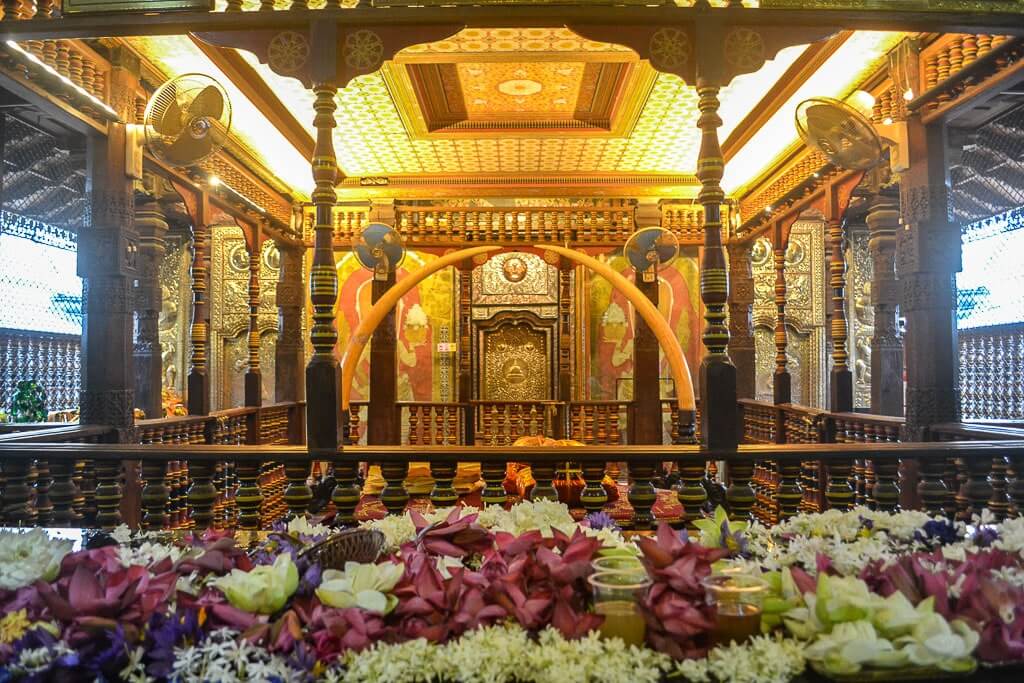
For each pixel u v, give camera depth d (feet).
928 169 16.02
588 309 35.78
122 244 16.74
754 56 11.37
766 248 37.93
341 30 11.48
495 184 32.01
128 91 17.22
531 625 4.51
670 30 11.46
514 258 36.40
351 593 4.62
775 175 26.86
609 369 35.60
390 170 31.37
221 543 5.38
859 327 36.99
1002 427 14.84
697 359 34.58
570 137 26.89
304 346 33.42
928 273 15.97
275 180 29.32
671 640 4.31
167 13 11.42
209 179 22.74
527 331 36.40
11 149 19.06
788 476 11.82
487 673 4.05
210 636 4.11
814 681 4.11
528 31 18.17
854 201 27.61
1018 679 4.12
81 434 15.42
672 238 23.79
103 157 16.61
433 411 34.04
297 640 4.17
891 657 4.01
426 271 22.03
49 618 4.41
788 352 37.78
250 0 15.85
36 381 35.70
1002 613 4.45
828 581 4.41
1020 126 17.31
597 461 11.55
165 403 34.04
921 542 6.28
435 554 5.71
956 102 14.94
